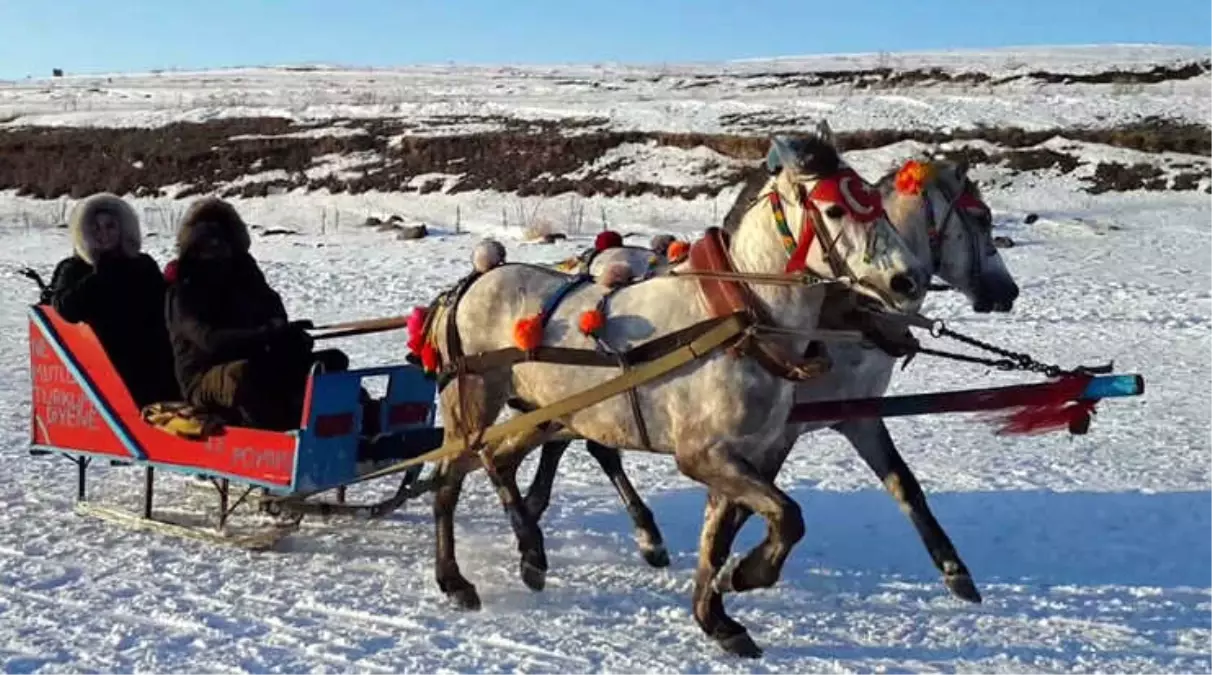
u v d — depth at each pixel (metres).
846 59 54.41
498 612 7.08
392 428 8.20
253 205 33.56
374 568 7.80
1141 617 7.02
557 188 32.28
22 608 6.95
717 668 6.27
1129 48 52.75
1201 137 31.48
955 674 6.22
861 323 7.33
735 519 6.75
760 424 6.47
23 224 32.38
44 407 8.84
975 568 7.93
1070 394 6.95
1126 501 9.39
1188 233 25.03
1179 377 14.30
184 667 6.17
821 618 7.01
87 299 8.46
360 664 6.23
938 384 13.74
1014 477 10.14
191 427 7.98
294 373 8.39
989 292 8.37
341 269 23.73
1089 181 29.77
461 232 29.09
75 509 8.94
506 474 7.69
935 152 31.84
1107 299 19.39
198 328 8.09
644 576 7.80
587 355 6.88
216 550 8.10
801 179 6.29
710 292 6.52
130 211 8.95
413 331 7.74
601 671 6.20
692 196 30.84
